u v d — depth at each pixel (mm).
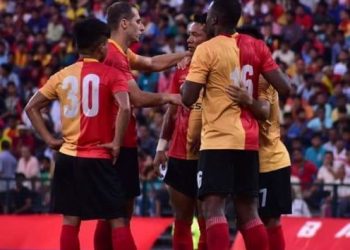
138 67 28375
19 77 63000
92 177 25359
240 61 24500
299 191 44812
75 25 25703
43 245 40344
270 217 27391
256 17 64188
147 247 38375
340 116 53031
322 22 64188
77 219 25734
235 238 39438
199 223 28047
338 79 57125
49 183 47406
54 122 55750
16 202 47438
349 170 48594
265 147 27125
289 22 63188
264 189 27188
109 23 27172
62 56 63469
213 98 24438
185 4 67438
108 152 25438
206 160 24422
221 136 24312
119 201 25484
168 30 63906
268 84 26047
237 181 24562
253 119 24656
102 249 27719
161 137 28828
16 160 53219
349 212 44281
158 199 46344
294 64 58219
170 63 28422
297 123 52875
